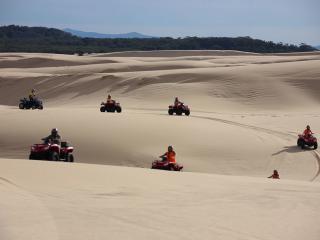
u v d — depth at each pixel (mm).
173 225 17594
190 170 55625
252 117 92562
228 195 23578
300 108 119625
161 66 197250
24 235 15055
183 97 128000
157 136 65688
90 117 74500
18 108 101312
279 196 23906
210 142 64875
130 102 126812
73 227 16344
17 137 64688
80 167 31141
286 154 61906
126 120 73062
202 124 73875
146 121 72812
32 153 42875
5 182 23453
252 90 130875
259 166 57531
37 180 24438
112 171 29906
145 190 23562
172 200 21719
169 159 45938
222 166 57312
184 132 68062
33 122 70875
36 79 162500
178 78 145625
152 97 130250
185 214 19328
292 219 19625
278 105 121875
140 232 16375
